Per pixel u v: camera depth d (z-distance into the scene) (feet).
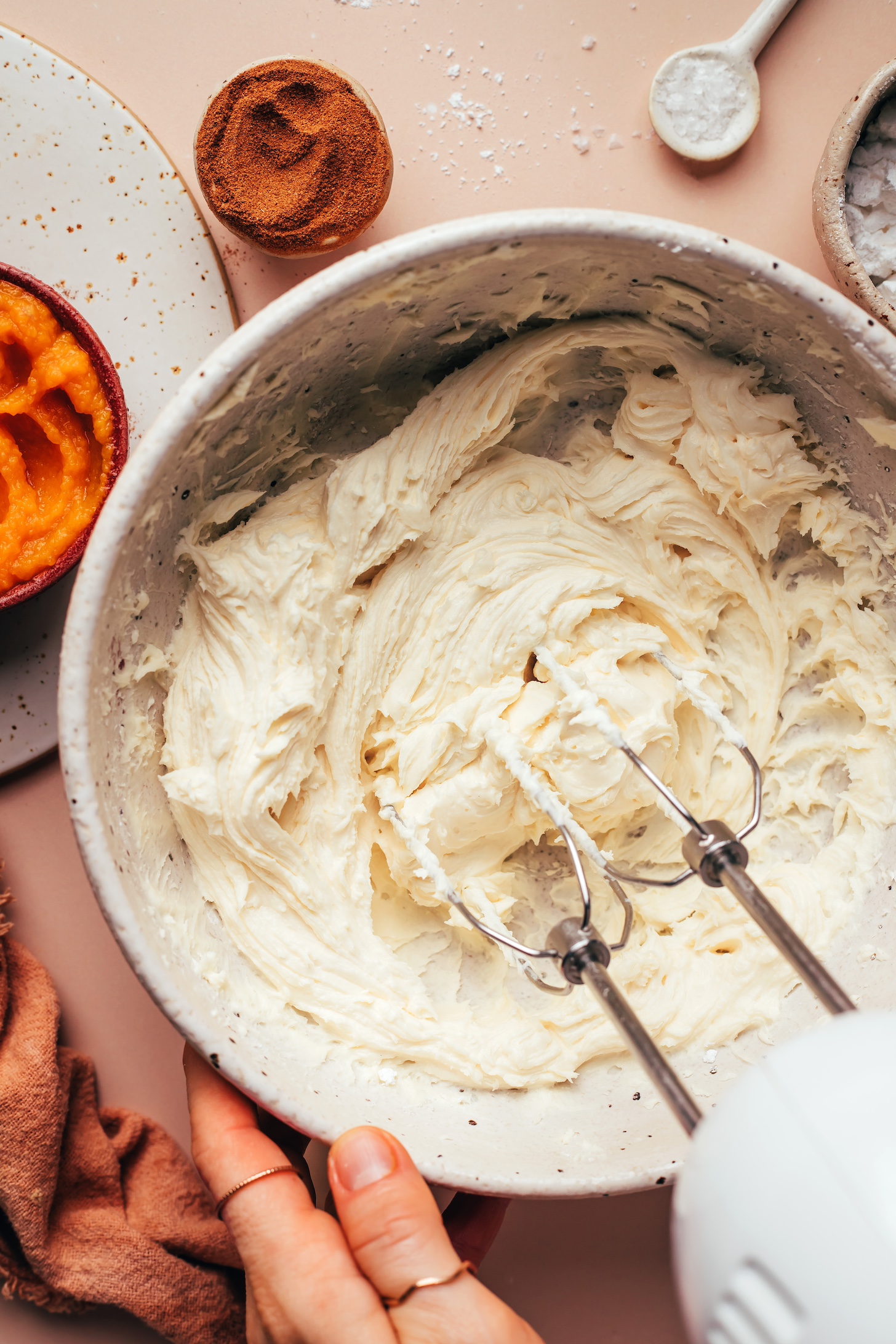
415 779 1.60
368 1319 1.40
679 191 1.72
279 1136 1.61
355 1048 1.56
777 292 1.42
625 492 1.63
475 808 1.59
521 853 1.69
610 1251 1.78
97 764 1.42
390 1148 1.43
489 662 1.60
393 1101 1.54
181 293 1.67
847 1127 1.16
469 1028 1.59
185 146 1.70
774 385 1.58
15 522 1.60
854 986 1.56
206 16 1.69
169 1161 1.72
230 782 1.52
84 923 1.75
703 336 1.56
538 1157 1.48
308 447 1.61
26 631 1.70
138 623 1.49
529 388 1.60
